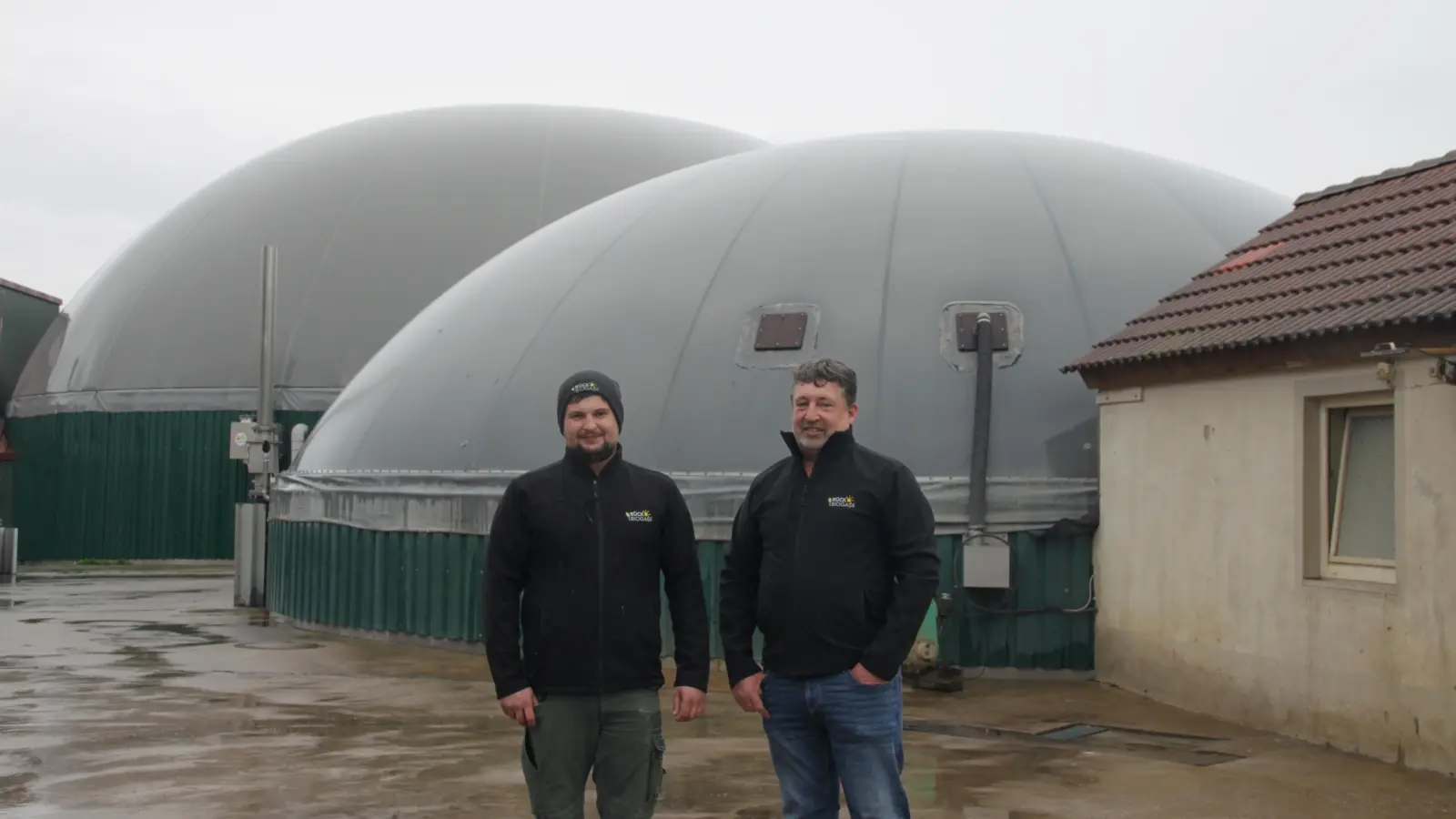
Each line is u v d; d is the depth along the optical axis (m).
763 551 5.19
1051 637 10.98
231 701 10.07
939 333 11.97
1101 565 10.88
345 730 8.85
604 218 15.30
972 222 12.89
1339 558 8.36
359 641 14.02
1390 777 7.34
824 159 14.67
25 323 36.28
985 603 11.06
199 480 30.92
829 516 5.03
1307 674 8.42
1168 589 9.92
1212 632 9.38
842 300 12.34
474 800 6.86
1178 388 9.83
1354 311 8.02
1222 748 8.20
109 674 11.53
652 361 12.60
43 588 22.45
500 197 34.03
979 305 12.05
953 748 8.23
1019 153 14.41
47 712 9.56
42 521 32.56
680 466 11.88
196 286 32.25
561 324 13.48
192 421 30.95
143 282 33.06
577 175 35.16
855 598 4.97
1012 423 11.41
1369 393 8.03
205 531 30.89
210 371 31.02
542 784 5.13
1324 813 6.59
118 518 31.38
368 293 31.78
